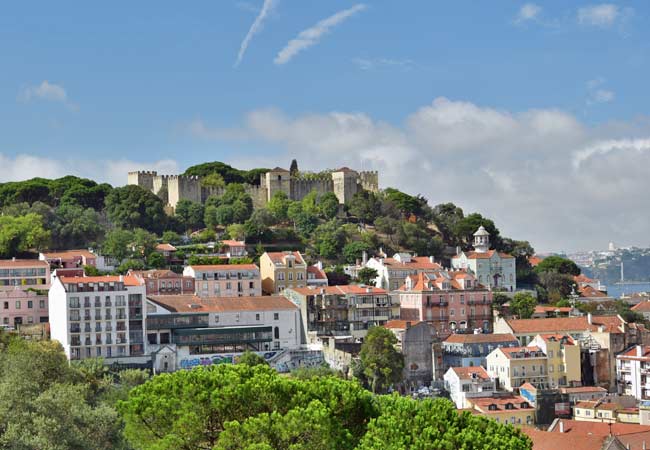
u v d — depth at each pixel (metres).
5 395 171.75
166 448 144.25
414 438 143.25
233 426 139.75
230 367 161.75
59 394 179.38
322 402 149.38
